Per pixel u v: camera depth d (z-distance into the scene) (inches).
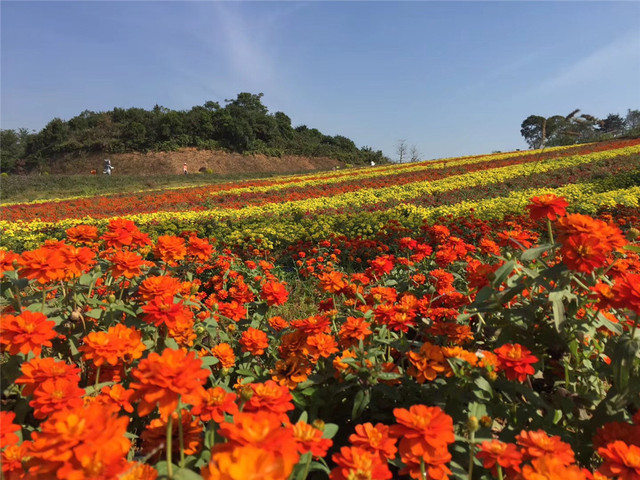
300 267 267.4
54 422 48.8
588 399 84.2
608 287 82.7
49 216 580.4
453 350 79.2
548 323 93.2
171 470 52.3
